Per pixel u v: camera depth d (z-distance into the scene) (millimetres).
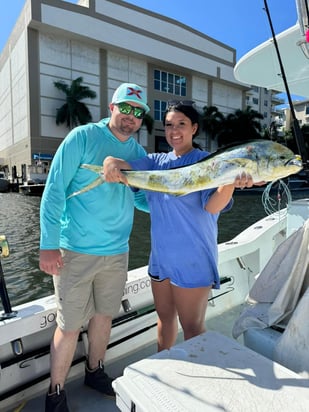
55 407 1614
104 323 1854
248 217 15570
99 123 1903
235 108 47062
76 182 1745
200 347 1450
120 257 1852
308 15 1553
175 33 38531
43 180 31625
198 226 1735
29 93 31391
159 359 1373
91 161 1771
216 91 44562
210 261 1779
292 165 1464
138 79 37188
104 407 1756
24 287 6617
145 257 8531
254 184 1542
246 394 1158
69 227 1748
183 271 1749
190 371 1290
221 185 1568
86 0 32938
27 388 1753
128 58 36344
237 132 42531
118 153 1891
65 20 31328
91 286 1789
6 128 43656
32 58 31297
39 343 1791
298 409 1086
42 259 1645
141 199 2180
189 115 1814
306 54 1957
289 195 2961
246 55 2227
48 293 6359
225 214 16594
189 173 1618
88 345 1909
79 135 1741
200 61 41062
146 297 2324
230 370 1291
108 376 1926
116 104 1834
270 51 2113
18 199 25578
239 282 3037
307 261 1651
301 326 1425
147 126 36594
